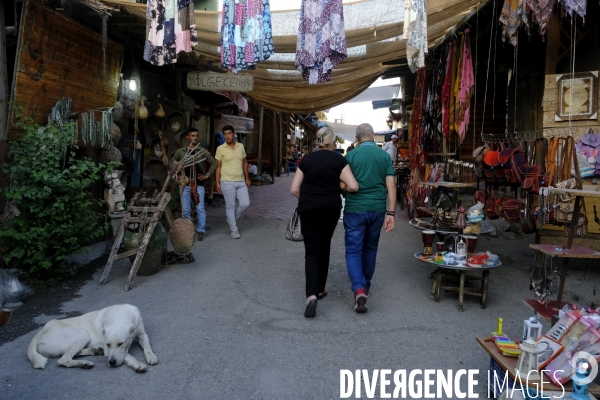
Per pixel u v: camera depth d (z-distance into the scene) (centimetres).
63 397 303
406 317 448
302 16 559
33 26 502
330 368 348
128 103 754
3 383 319
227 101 1375
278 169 2278
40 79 532
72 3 542
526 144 582
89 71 628
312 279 448
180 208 849
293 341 393
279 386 322
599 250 592
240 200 789
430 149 903
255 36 547
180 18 562
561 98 593
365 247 482
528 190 539
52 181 489
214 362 354
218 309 465
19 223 492
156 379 328
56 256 513
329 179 445
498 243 736
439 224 552
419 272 594
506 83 945
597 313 334
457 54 759
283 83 1020
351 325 428
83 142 603
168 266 614
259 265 625
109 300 484
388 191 469
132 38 743
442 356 369
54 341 354
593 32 694
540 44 804
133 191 822
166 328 416
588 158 568
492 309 470
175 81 970
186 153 734
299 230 509
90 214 542
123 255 542
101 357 360
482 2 604
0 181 508
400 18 657
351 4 670
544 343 297
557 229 593
